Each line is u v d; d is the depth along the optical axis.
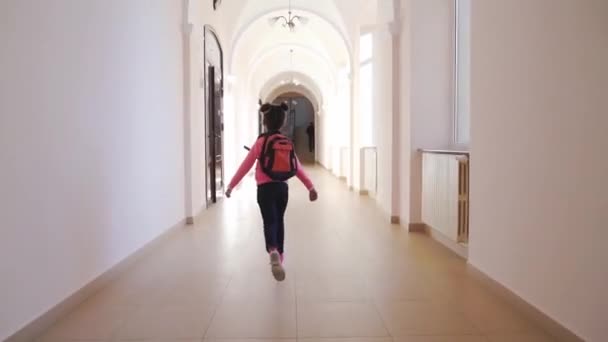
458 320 2.77
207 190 7.75
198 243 5.02
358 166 10.02
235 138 12.16
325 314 2.88
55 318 2.74
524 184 2.79
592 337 2.13
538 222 2.63
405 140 5.73
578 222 2.24
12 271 2.33
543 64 2.55
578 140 2.23
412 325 2.70
